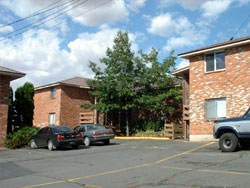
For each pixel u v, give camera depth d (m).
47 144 20.77
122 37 30.20
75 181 10.19
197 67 22.33
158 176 10.34
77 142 20.58
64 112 32.66
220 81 20.98
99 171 11.80
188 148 17.38
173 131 25.00
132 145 21.02
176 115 28.73
